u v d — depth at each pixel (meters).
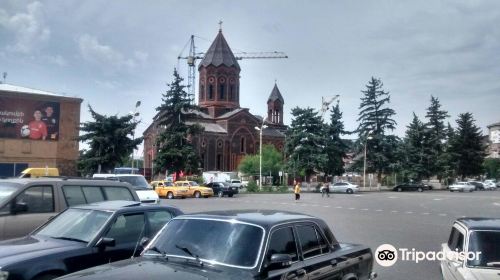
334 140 78.12
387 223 22.20
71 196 9.83
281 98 105.31
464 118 93.56
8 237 8.85
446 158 88.31
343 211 29.78
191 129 58.47
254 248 5.05
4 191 9.33
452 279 7.78
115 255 7.03
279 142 97.81
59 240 6.99
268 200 42.00
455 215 27.61
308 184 71.62
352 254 6.60
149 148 88.56
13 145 49.53
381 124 79.31
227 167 90.88
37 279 6.12
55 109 52.03
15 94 49.50
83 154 41.59
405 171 82.00
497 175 118.69
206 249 5.12
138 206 7.77
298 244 5.69
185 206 32.41
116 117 41.50
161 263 4.93
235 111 92.12
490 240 7.39
